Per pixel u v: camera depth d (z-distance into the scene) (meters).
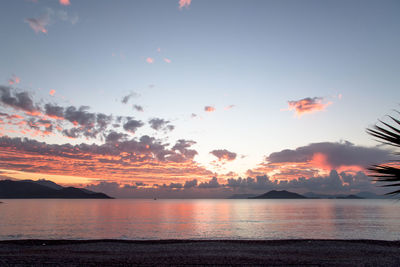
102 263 20.33
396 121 3.48
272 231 45.38
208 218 76.44
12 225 52.72
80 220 66.25
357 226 52.19
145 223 60.22
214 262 20.83
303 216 83.00
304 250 25.89
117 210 121.38
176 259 21.91
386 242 29.97
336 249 26.30
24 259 21.34
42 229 46.78
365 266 19.69
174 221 65.81
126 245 28.84
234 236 39.84
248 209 142.88
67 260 21.22
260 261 21.22
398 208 141.25
